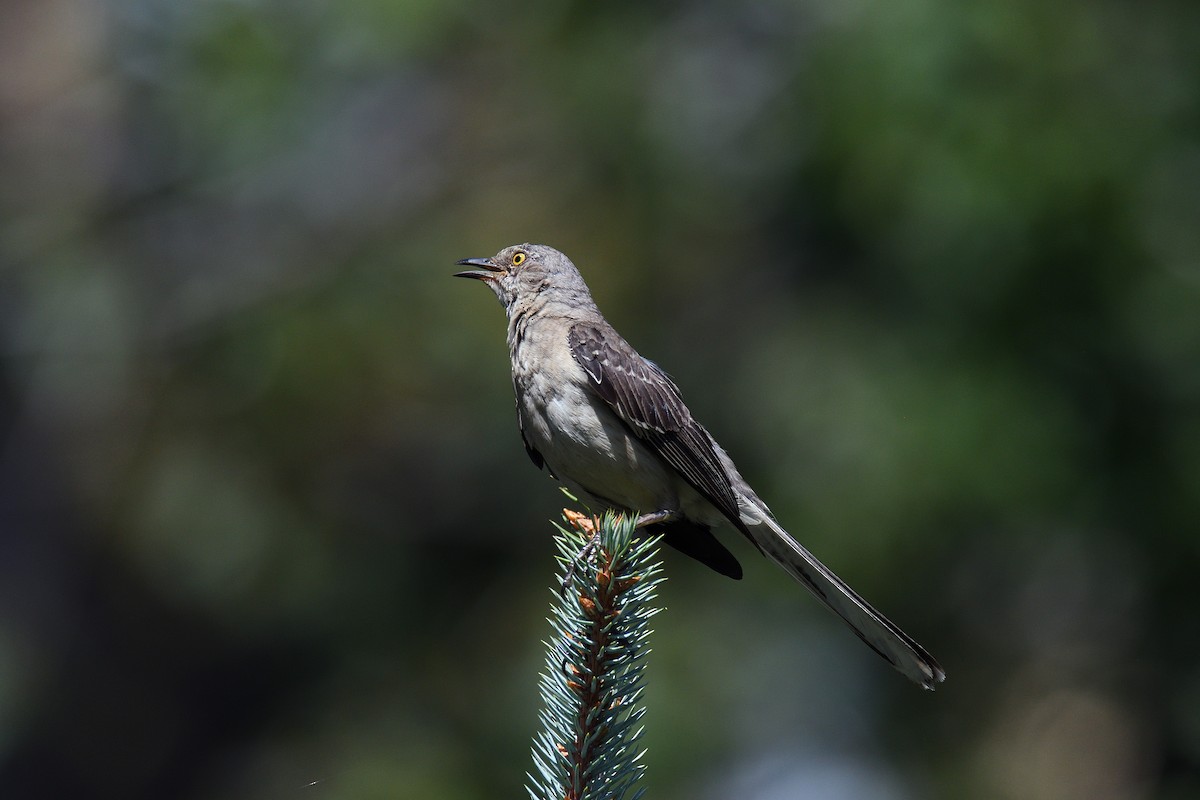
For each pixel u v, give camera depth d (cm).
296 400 1408
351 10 1468
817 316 1301
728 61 1507
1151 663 1220
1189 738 1217
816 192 1257
